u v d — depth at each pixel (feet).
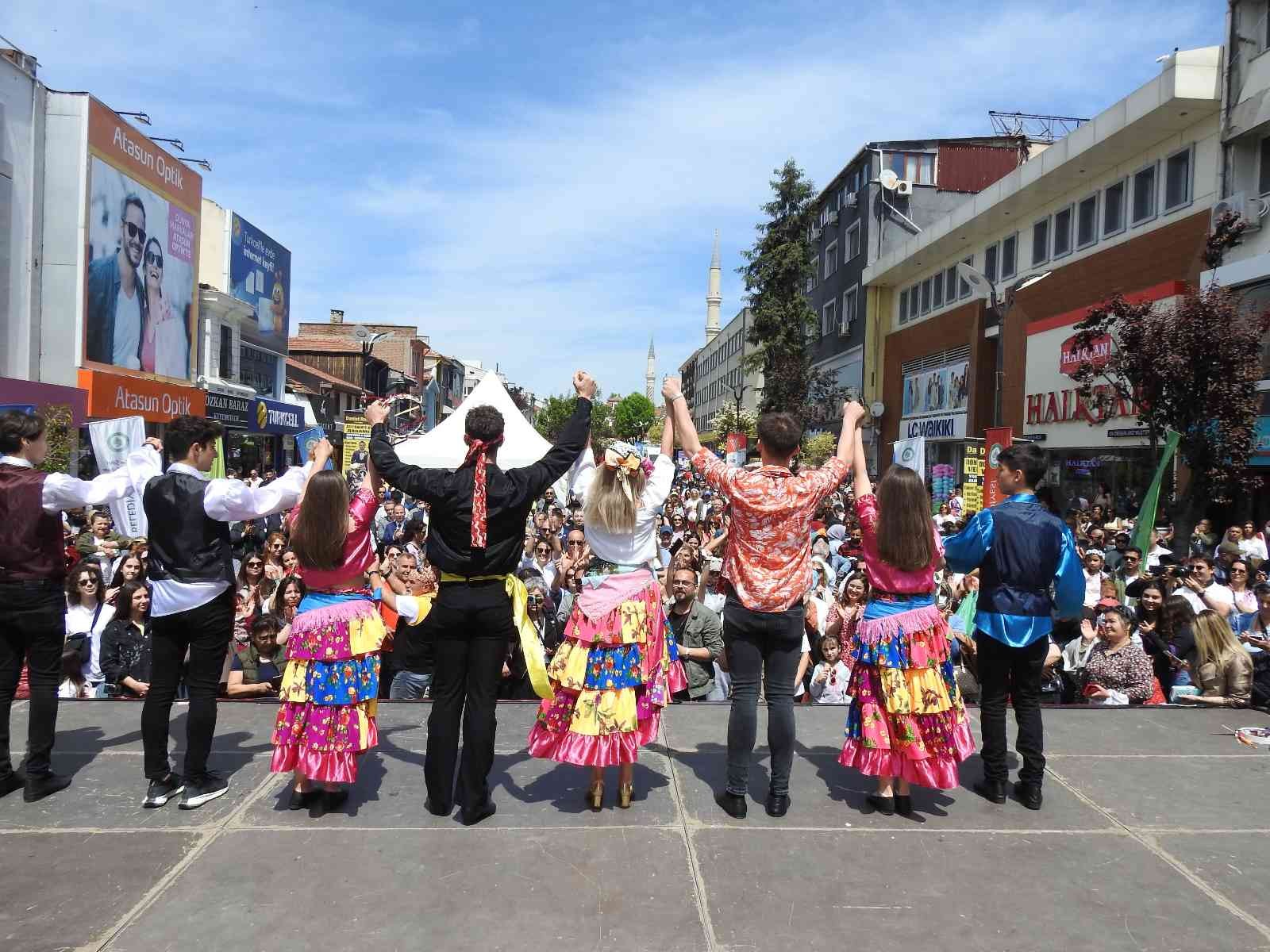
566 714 12.87
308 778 12.67
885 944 9.51
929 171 119.85
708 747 15.94
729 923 9.87
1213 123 57.21
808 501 12.32
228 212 87.45
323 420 114.73
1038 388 73.72
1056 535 13.21
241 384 91.30
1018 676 13.46
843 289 132.77
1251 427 38.09
